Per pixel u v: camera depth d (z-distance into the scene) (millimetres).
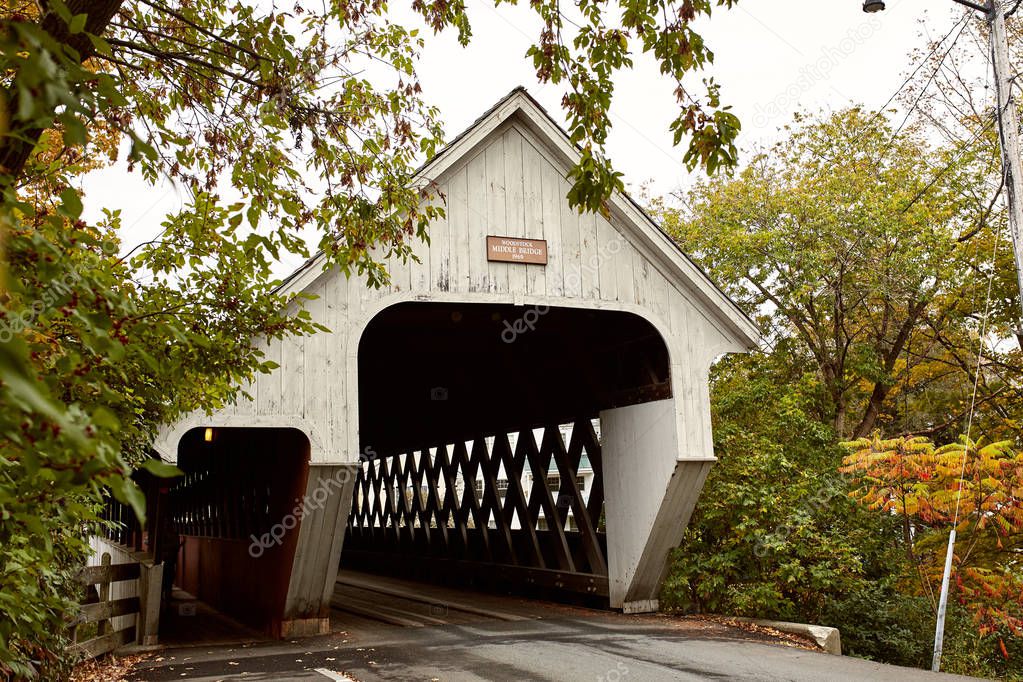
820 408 17078
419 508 17812
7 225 1587
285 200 4242
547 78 4906
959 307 16672
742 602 9719
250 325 3832
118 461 1454
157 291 3699
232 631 10242
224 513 13805
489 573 14023
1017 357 18062
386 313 10852
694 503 10227
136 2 4379
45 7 2701
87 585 7141
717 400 15930
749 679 6473
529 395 13070
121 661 7707
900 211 15414
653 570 10477
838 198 16031
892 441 11055
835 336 16859
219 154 4863
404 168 5434
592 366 11414
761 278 16688
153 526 11609
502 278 9656
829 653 7957
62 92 1462
